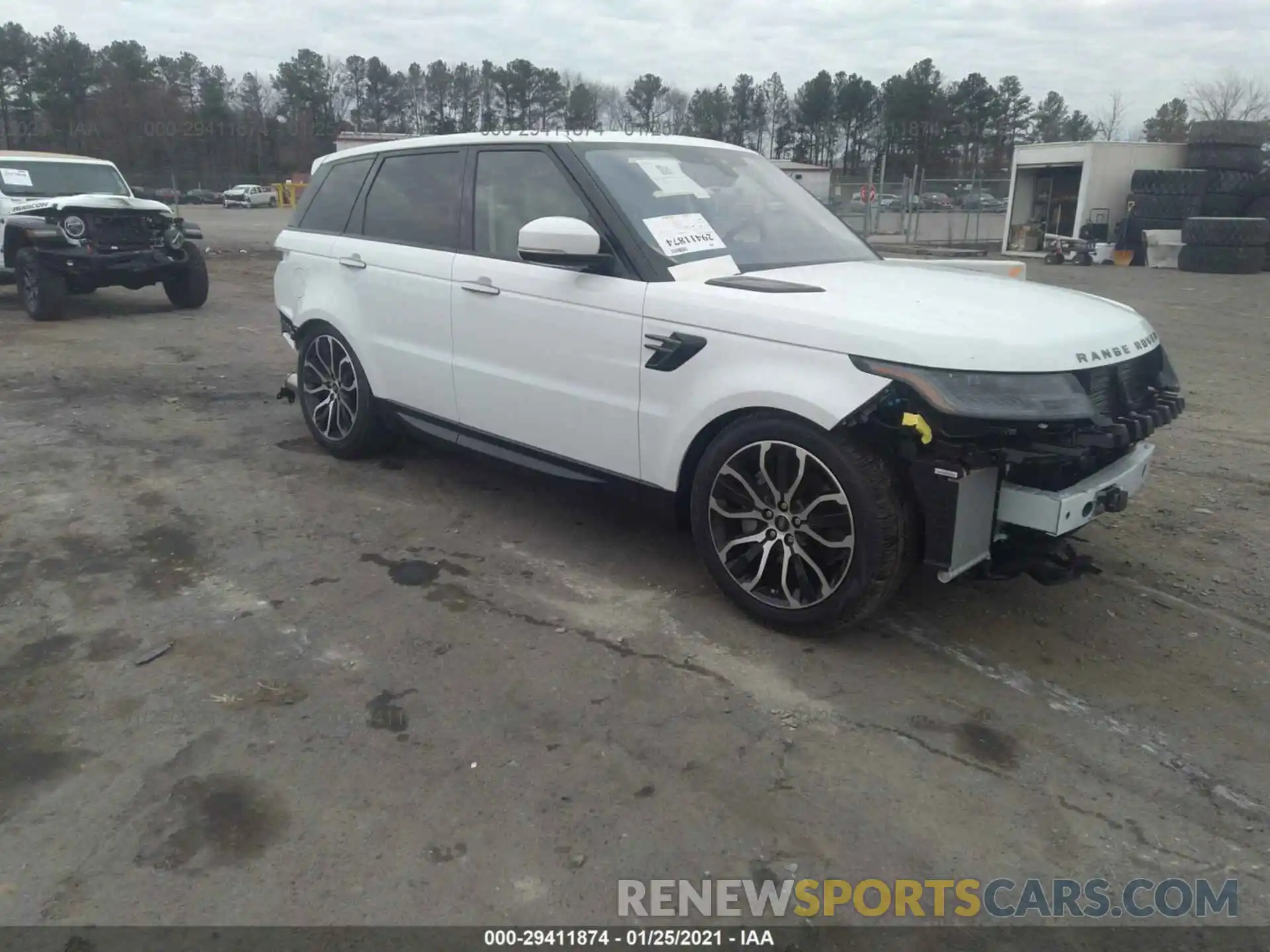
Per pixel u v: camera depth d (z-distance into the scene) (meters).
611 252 3.73
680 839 2.46
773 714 3.00
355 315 4.99
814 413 3.06
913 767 2.76
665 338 3.50
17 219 10.50
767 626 3.52
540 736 2.87
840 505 3.14
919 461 2.98
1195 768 2.78
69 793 2.59
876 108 74.44
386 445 5.47
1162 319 11.54
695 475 3.59
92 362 8.19
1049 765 2.78
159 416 6.42
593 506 4.80
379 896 2.26
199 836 2.43
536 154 4.14
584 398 3.85
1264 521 4.68
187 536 4.35
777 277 3.70
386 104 82.88
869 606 3.19
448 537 4.37
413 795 2.60
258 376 7.84
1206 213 19.95
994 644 3.46
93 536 4.32
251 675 3.18
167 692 3.07
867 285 3.57
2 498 4.76
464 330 4.34
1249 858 2.43
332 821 2.50
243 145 75.94
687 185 4.12
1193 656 3.40
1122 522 4.66
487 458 4.44
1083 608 3.75
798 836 2.48
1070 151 21.45
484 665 3.26
